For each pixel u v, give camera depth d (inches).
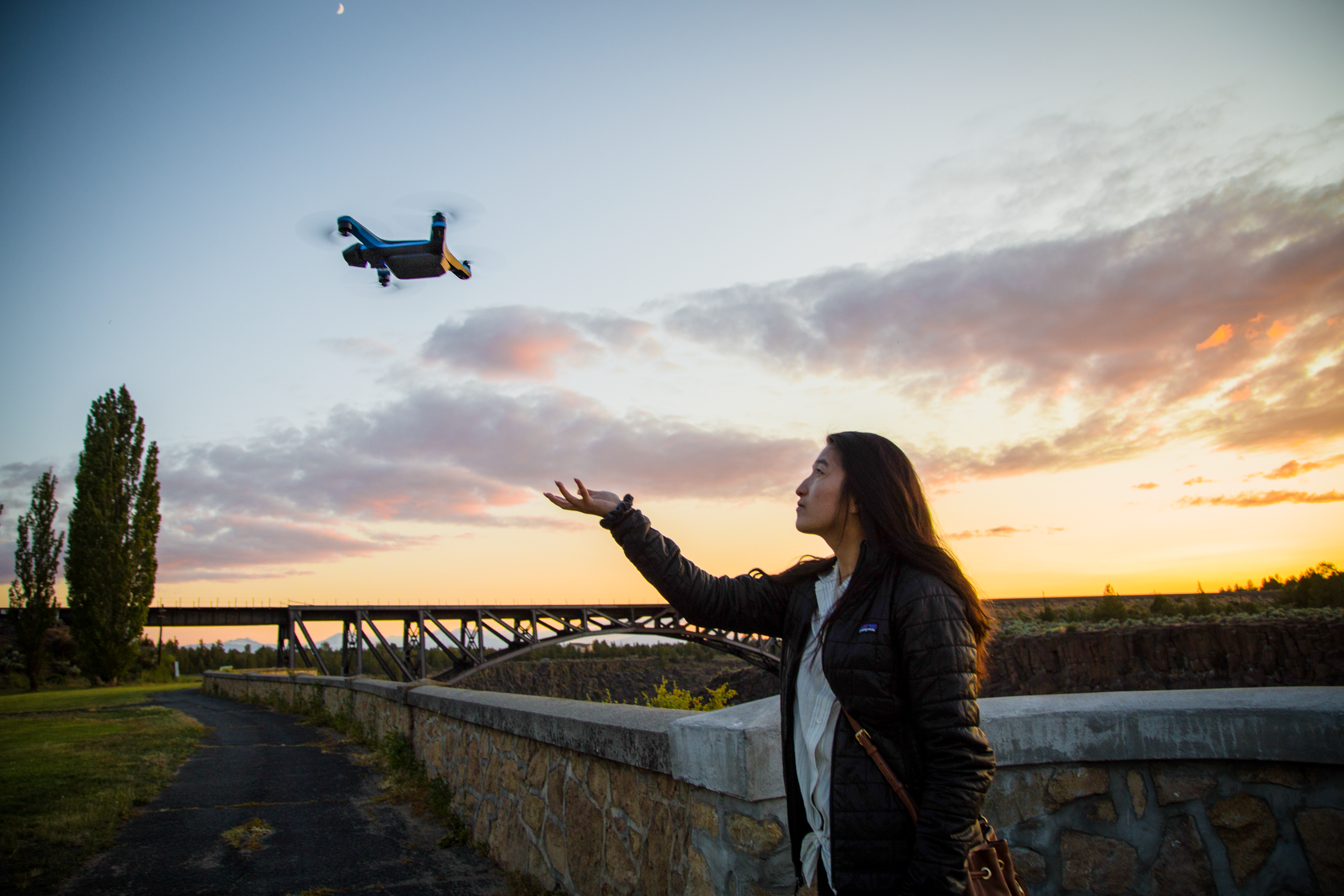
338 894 161.8
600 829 133.7
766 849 79.4
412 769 277.9
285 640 1502.2
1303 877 73.7
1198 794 79.8
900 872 52.1
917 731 53.5
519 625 1788.9
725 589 71.6
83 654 1662.2
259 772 308.5
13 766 311.0
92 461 1734.7
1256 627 2393.0
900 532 57.5
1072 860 83.3
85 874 176.1
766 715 86.0
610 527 72.4
